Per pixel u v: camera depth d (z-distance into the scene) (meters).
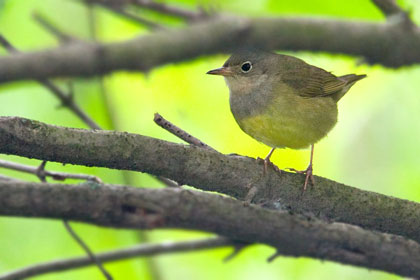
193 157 7.34
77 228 13.59
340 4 14.57
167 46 11.62
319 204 8.10
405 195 13.55
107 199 8.23
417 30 12.02
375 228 8.26
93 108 14.36
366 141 14.15
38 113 14.23
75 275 12.83
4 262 13.09
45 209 7.92
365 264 9.15
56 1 14.95
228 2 14.57
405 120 14.25
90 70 11.30
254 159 7.92
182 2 14.15
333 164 14.09
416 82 14.55
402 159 13.92
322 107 10.91
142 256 9.85
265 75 11.00
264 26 11.94
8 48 11.14
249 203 7.66
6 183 7.79
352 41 11.98
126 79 14.82
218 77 14.86
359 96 14.69
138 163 7.11
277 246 9.06
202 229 8.79
